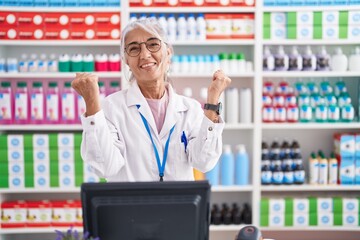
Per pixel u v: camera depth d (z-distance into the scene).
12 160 3.58
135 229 1.27
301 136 3.99
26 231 3.62
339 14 3.56
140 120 1.94
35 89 3.60
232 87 3.92
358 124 3.62
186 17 3.83
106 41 3.53
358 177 3.69
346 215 3.70
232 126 3.62
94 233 1.28
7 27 3.51
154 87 1.96
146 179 1.93
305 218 3.69
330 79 3.93
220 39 3.59
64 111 3.58
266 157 3.70
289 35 3.58
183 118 1.99
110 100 1.99
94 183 1.26
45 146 3.58
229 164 3.68
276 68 3.64
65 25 3.53
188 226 1.28
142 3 3.53
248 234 1.48
